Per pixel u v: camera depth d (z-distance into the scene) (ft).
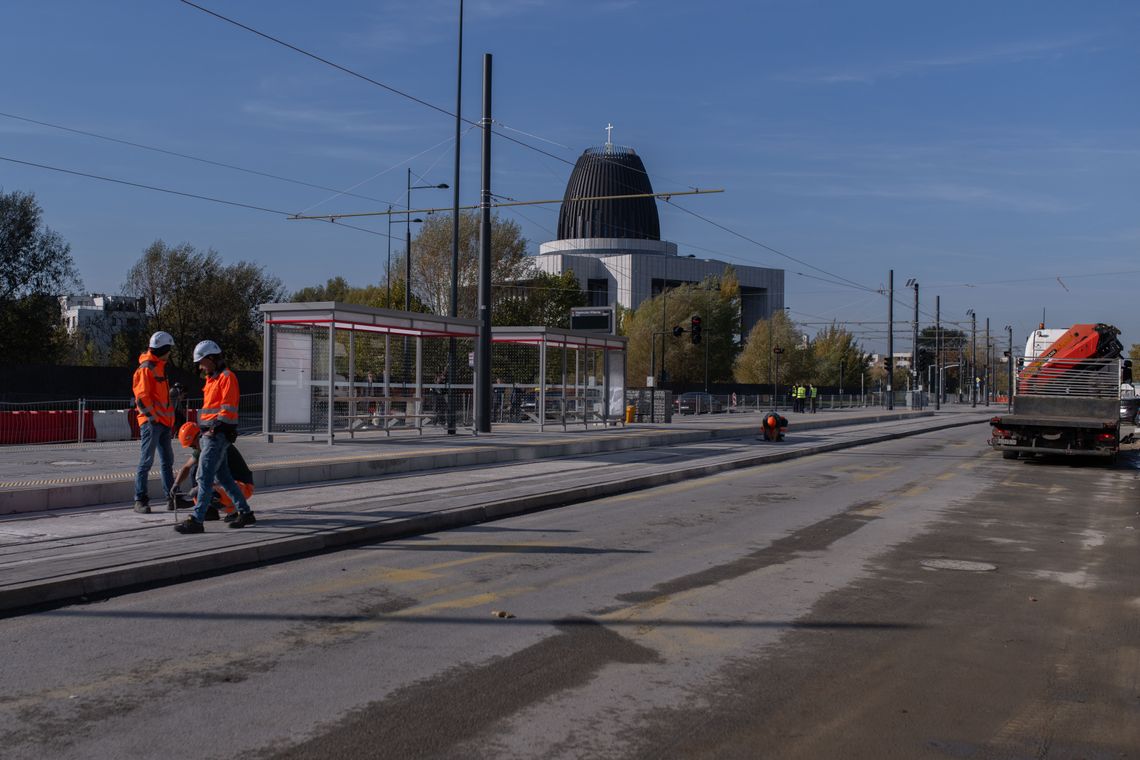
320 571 29.19
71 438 75.82
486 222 83.76
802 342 308.40
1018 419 74.90
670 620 23.72
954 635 22.91
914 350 217.97
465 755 15.16
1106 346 78.69
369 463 54.95
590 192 386.93
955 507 47.60
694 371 283.18
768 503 47.75
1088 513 46.62
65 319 169.78
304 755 15.06
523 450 68.74
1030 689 18.98
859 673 19.79
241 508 34.40
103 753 14.98
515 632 22.43
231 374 33.71
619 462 66.69
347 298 246.27
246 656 20.26
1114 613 25.46
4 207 146.20
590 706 17.49
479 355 81.87
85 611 23.94
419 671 19.39
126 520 35.73
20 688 18.04
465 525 39.42
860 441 99.19
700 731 16.38
